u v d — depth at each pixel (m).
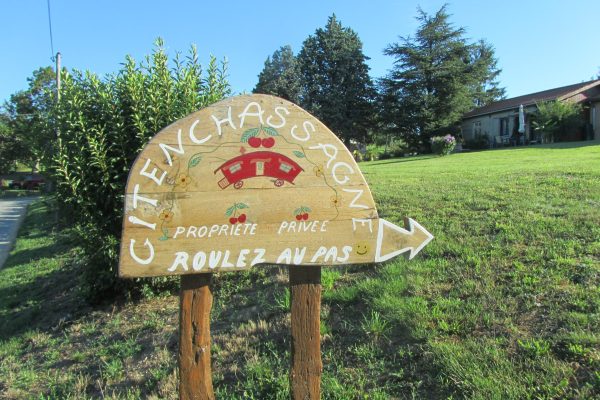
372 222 2.64
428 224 6.55
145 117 6.34
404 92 38.44
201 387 2.54
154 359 4.53
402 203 8.14
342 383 3.52
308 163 2.56
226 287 6.04
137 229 2.38
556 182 8.59
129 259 2.37
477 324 3.82
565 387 2.96
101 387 4.25
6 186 52.03
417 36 38.16
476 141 33.00
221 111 2.48
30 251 12.87
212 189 2.46
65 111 6.39
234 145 2.48
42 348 5.69
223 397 3.59
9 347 5.92
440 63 37.69
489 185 9.09
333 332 4.23
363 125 48.25
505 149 24.02
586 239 5.07
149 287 6.57
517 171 11.15
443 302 4.19
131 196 2.38
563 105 26.33
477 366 3.29
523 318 3.80
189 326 2.52
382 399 3.24
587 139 26.22
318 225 2.58
